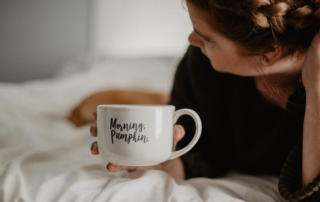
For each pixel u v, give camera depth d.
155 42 2.06
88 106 1.17
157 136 0.42
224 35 0.43
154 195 0.45
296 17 0.39
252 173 0.65
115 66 1.85
